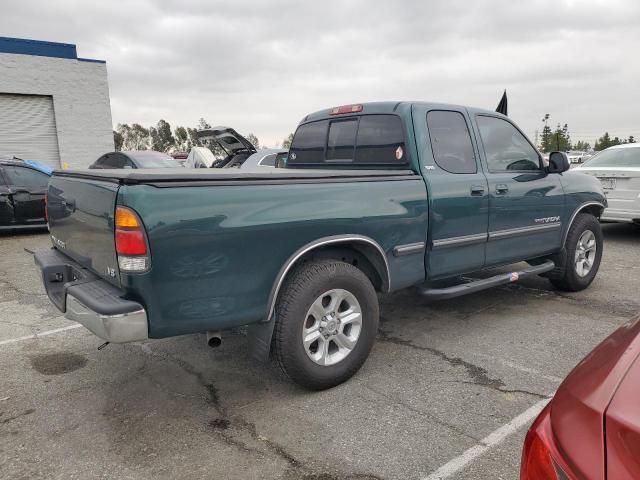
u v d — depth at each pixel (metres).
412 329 4.66
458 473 2.59
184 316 2.84
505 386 3.52
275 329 3.23
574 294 5.71
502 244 4.63
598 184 5.84
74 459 2.75
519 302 5.43
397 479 2.55
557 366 3.84
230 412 3.23
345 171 3.75
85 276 3.21
